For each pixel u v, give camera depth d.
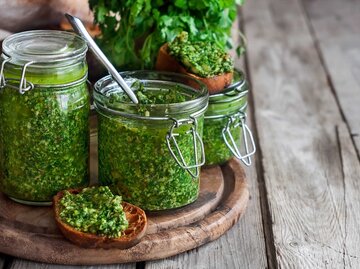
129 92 0.76
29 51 0.73
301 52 1.34
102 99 0.75
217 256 0.75
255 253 0.76
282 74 1.24
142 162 0.75
